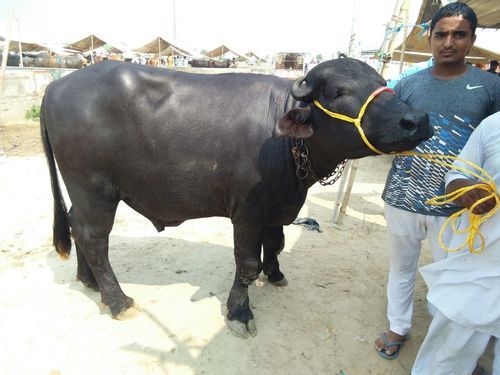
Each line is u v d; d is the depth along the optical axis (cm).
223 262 411
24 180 631
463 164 209
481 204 193
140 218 517
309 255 438
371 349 302
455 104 243
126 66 284
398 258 287
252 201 279
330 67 233
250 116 273
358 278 396
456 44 236
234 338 303
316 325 324
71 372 265
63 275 373
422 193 258
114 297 318
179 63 2758
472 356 225
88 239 308
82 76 288
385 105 216
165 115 278
